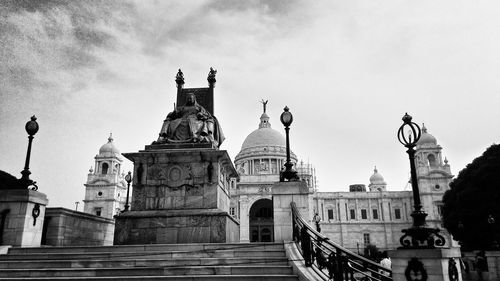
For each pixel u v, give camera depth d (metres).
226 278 7.81
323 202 92.94
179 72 17.00
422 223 6.39
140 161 13.47
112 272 8.35
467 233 42.69
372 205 92.06
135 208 12.98
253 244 10.08
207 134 14.48
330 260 7.46
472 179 43.34
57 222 13.74
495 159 42.06
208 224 12.31
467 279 30.59
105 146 87.56
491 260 24.47
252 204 82.69
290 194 11.55
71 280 7.82
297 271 8.06
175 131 14.57
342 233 89.75
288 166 12.23
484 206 40.84
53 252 10.34
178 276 7.89
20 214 11.45
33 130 12.42
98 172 85.44
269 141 97.62
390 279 6.50
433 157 93.00
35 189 12.24
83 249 10.24
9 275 8.30
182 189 13.11
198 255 9.69
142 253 9.60
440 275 5.81
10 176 15.30
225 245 10.11
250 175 85.88
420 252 6.00
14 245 11.12
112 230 17.30
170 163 13.38
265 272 8.40
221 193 13.91
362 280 6.94
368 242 88.88
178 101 16.41
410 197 90.88
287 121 12.68
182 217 12.45
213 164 13.30
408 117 7.09
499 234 39.16
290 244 9.72
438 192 88.38
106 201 82.75
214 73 17.03
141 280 7.85
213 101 16.48
